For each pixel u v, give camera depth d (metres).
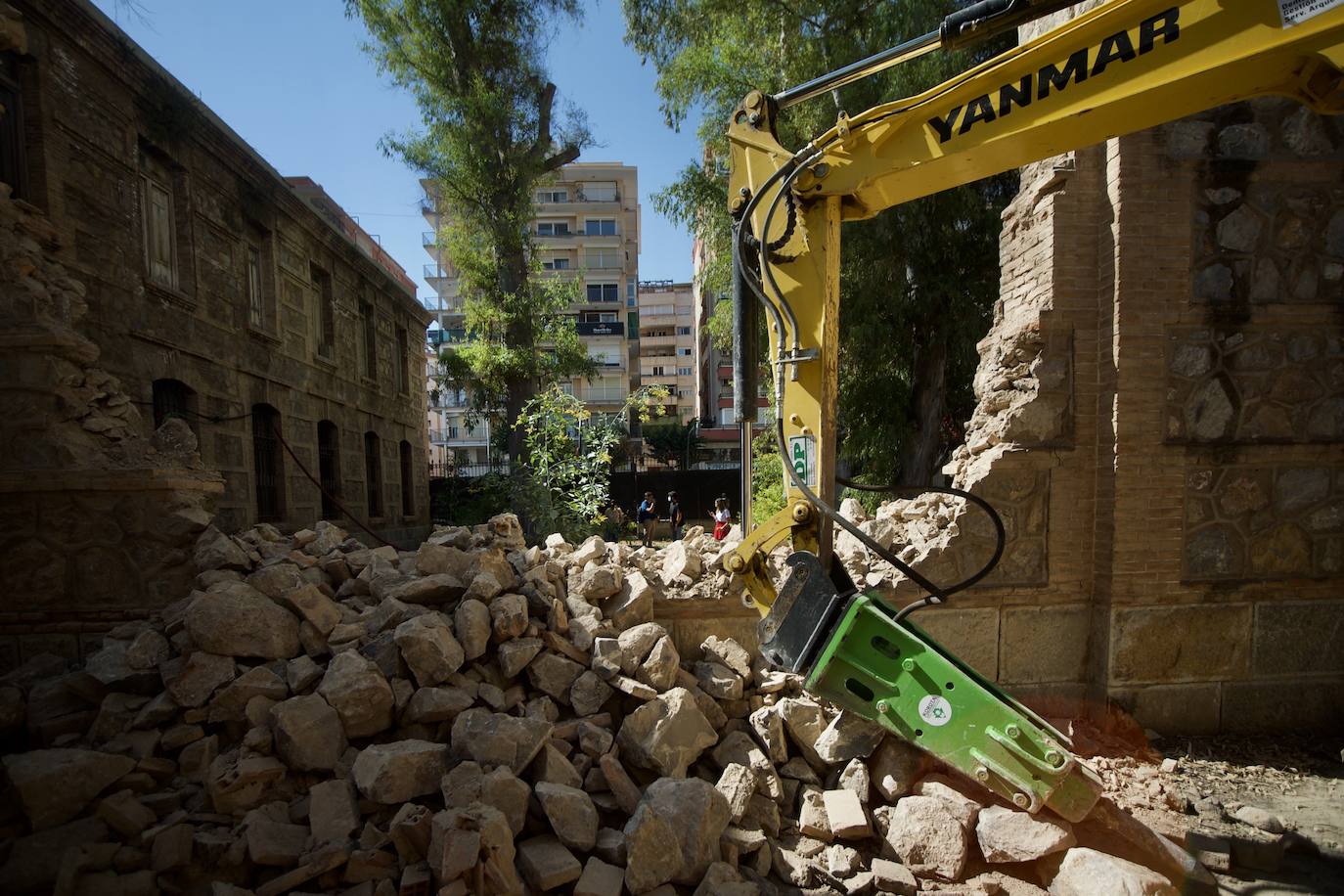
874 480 10.76
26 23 6.54
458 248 14.30
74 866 2.55
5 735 3.43
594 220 50.50
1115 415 4.62
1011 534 4.79
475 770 2.94
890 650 3.33
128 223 7.83
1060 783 3.08
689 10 11.11
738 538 4.70
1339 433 4.73
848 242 9.85
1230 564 4.71
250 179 10.36
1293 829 3.52
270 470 11.15
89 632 4.16
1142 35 2.56
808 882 3.10
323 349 13.27
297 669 3.39
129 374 7.83
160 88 8.30
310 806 2.86
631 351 51.25
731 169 3.68
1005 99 2.88
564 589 4.32
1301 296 4.71
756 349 3.64
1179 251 4.64
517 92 13.46
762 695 4.03
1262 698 4.75
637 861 2.75
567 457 9.26
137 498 4.19
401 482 17.61
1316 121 4.69
